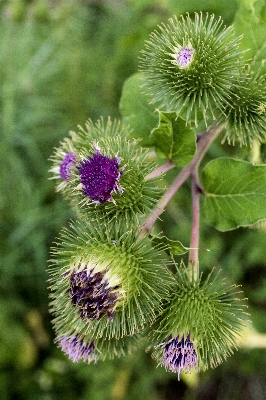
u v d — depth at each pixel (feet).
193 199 0.83
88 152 0.82
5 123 1.45
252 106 0.79
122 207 0.79
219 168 0.81
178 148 0.81
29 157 1.52
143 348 1.35
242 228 1.33
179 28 0.80
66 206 1.42
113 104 1.50
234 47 0.79
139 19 1.40
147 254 0.79
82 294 0.76
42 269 1.45
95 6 1.62
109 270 0.76
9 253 1.47
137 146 0.87
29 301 1.52
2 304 1.47
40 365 1.49
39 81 1.49
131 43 1.15
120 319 0.78
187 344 0.78
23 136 1.48
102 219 0.80
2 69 1.49
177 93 0.79
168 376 1.38
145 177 0.80
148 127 0.87
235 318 0.80
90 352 0.83
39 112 1.47
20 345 1.46
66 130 1.48
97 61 1.51
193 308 0.78
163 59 0.80
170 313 0.78
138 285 0.77
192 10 0.92
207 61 0.78
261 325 1.31
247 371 1.39
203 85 0.78
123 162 0.80
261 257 1.28
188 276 0.80
